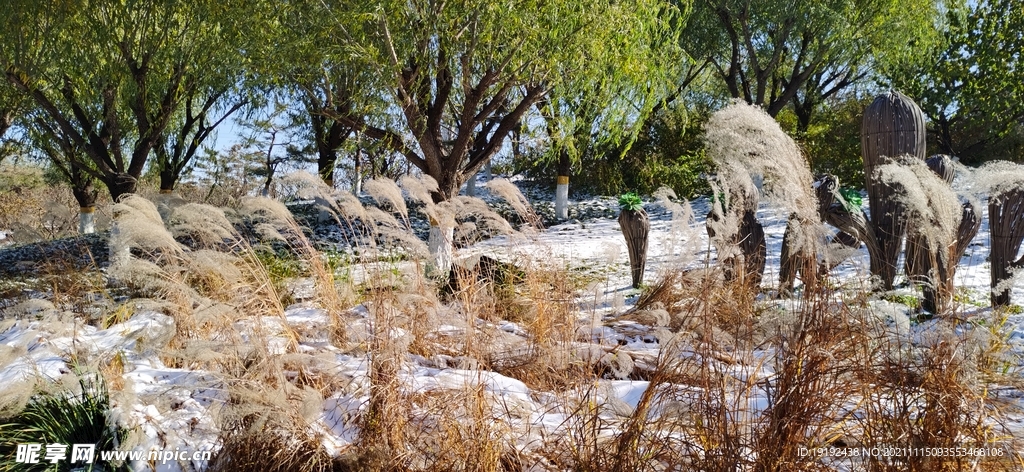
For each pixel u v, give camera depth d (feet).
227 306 13.21
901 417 10.43
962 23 65.72
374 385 12.50
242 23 39.29
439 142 41.98
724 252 15.43
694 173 72.43
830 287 11.60
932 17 64.28
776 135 11.54
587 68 38.06
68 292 22.36
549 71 37.60
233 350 12.47
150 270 14.03
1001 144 63.98
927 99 65.62
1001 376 13.08
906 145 23.66
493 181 19.86
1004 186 12.59
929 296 13.93
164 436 12.38
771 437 10.66
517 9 36.11
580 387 13.98
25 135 53.98
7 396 12.10
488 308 17.81
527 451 12.21
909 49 65.21
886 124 23.90
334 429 13.11
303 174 17.02
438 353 16.40
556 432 12.46
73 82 44.04
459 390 12.64
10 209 84.07
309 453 11.50
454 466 11.41
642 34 39.50
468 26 37.45
